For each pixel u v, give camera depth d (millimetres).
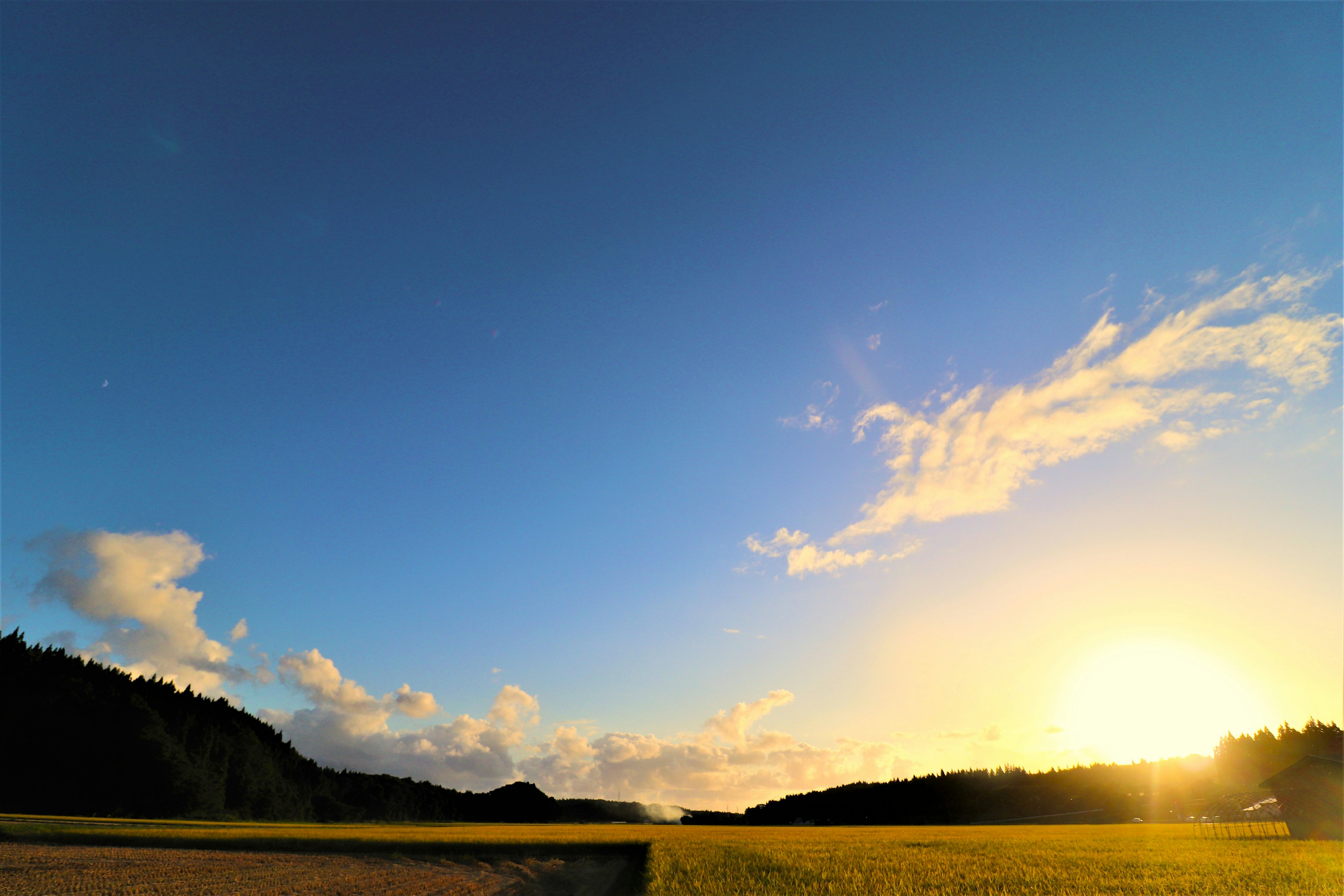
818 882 25719
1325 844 41031
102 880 30047
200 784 134750
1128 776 140500
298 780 193500
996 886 24859
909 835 62531
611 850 44469
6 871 32375
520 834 66250
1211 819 59500
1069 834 59938
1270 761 127000
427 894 27422
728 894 23062
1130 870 28922
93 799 119750
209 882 29750
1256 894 22625
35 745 123438
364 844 45094
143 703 152375
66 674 150500
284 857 40406
